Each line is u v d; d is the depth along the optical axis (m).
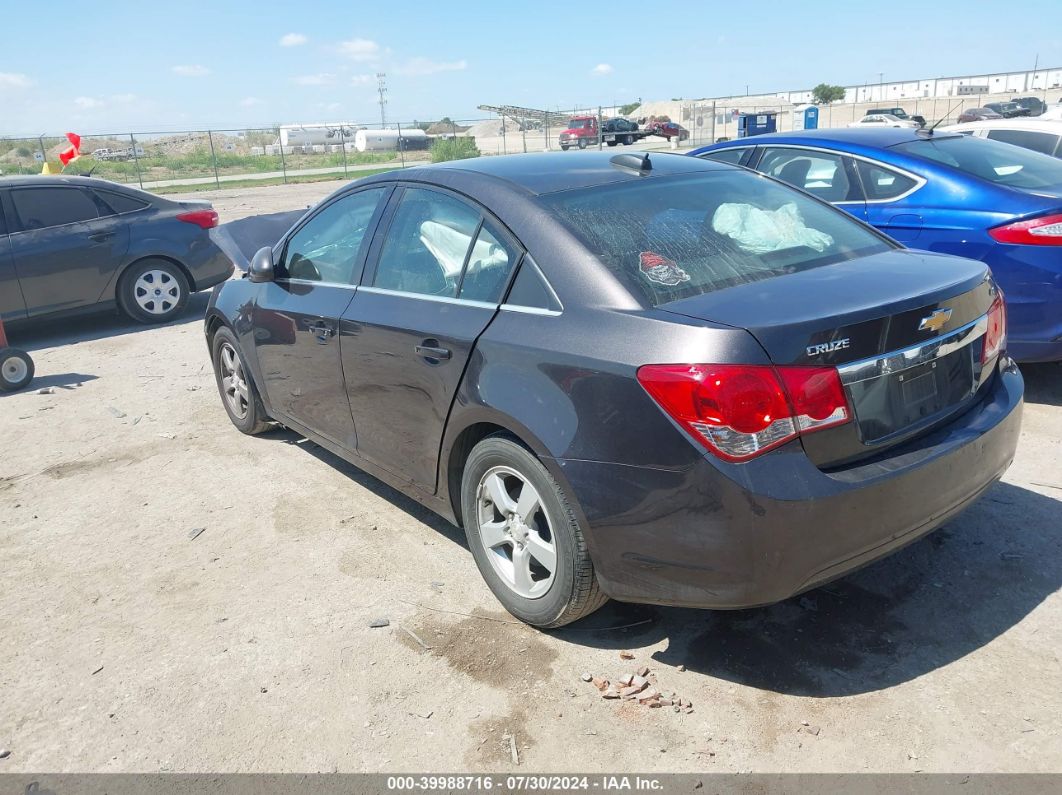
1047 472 4.31
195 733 2.85
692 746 2.65
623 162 3.82
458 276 3.47
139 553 4.12
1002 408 3.09
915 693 2.81
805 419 2.54
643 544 2.74
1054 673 2.87
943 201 5.36
